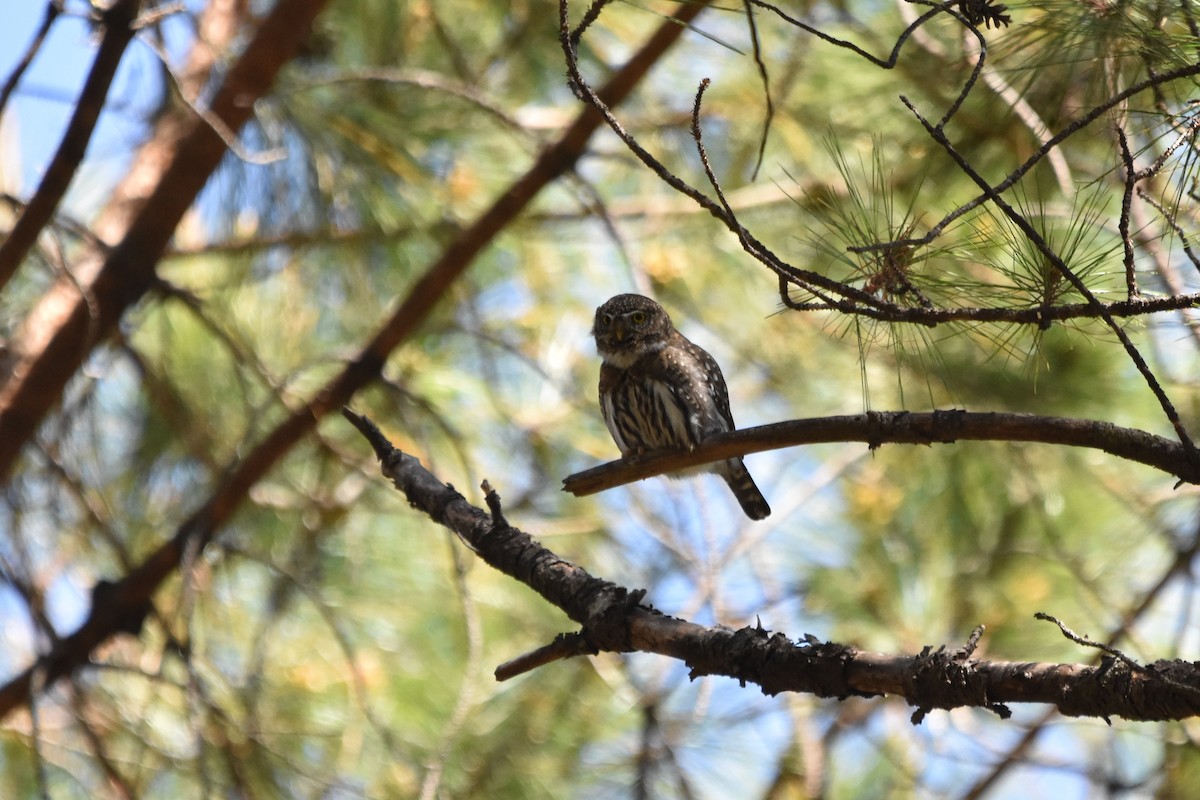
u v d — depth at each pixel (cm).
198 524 1089
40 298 1222
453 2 1238
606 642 630
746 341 1291
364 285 1201
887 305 564
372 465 1203
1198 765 1007
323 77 1077
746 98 1185
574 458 1280
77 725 1107
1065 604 1150
